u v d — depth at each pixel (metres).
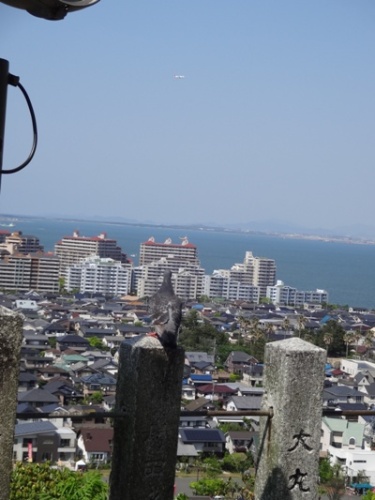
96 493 7.34
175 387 5.53
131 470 5.44
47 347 86.69
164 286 5.47
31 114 4.50
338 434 39.62
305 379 5.91
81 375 70.56
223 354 80.88
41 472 8.78
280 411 5.91
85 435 33.22
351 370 78.12
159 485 5.52
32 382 61.94
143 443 5.46
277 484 5.88
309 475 5.93
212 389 64.88
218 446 40.25
